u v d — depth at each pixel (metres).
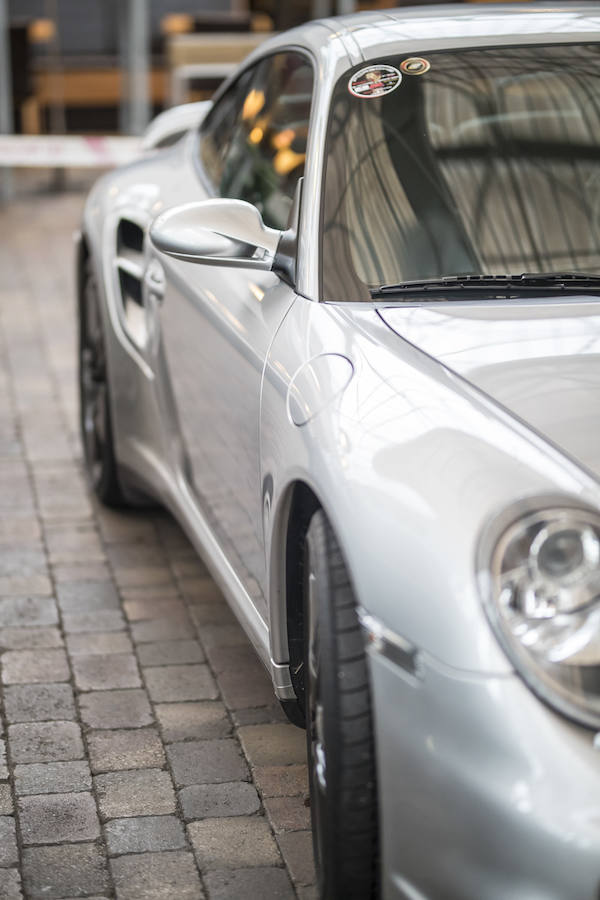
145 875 3.49
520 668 2.47
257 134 4.71
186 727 4.30
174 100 15.97
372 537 2.73
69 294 10.74
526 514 2.57
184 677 4.65
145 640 4.94
